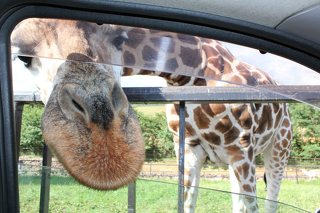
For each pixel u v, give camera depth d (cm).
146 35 87
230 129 339
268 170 458
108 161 109
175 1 79
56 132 112
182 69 95
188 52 92
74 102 115
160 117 1041
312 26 83
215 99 213
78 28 88
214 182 819
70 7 78
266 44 85
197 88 216
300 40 85
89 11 79
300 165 1030
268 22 83
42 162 138
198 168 352
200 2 80
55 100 116
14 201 71
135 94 216
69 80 116
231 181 354
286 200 639
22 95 175
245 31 83
